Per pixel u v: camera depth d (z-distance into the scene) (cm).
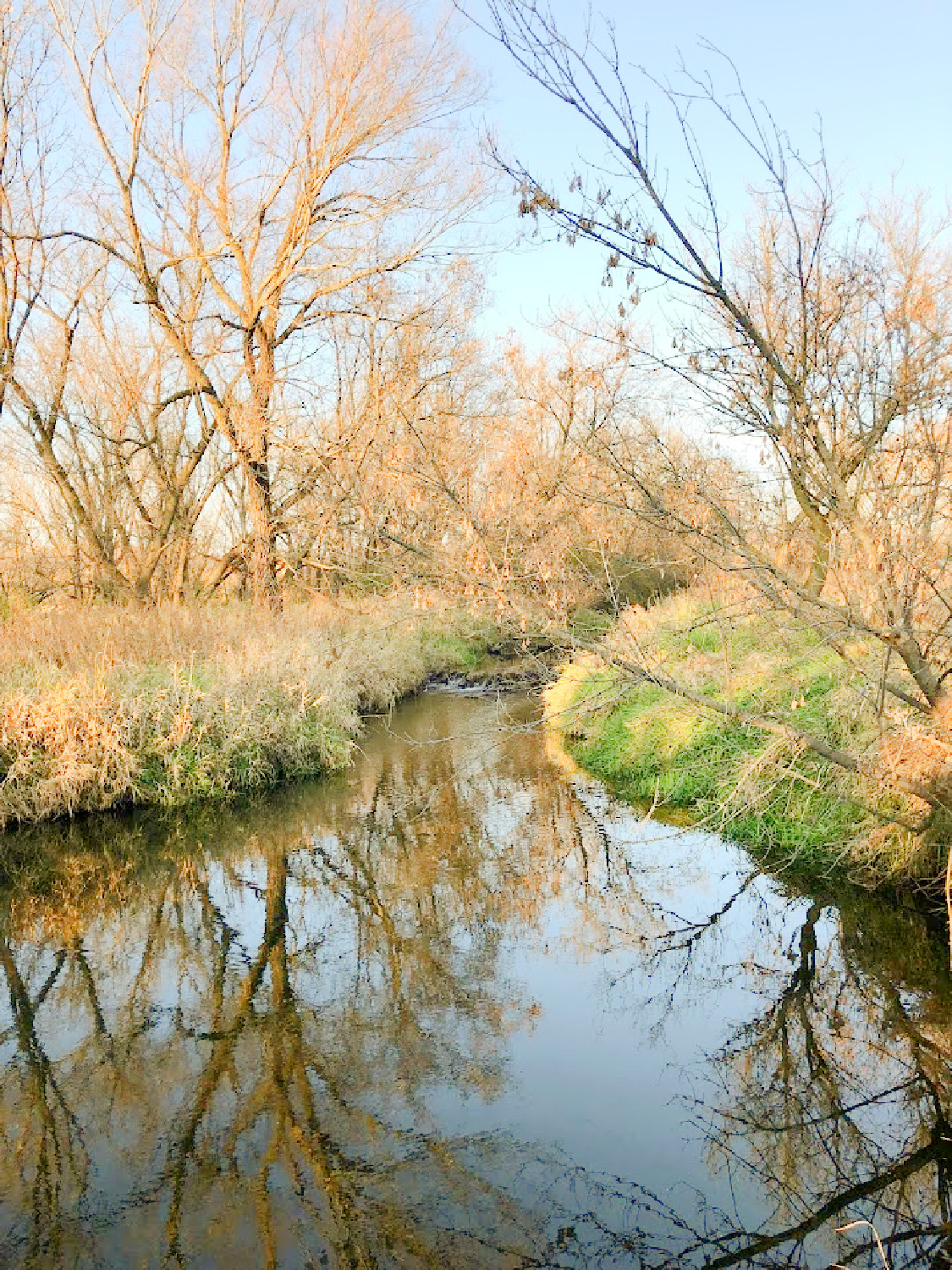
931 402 471
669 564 582
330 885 930
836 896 784
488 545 548
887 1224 444
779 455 510
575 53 421
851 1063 574
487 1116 539
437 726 1662
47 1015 682
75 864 993
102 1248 447
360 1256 436
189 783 1175
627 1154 502
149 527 2267
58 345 2112
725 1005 650
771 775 896
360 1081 582
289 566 724
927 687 564
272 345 1919
